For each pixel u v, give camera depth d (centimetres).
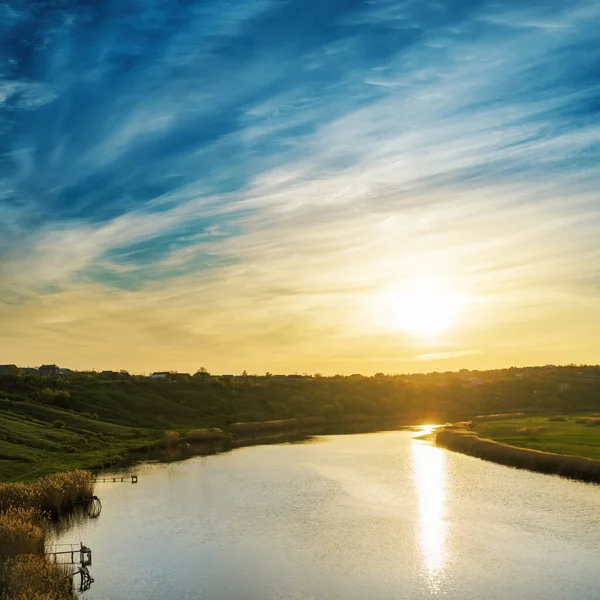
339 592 4969
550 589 4950
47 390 18288
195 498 8400
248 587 5097
